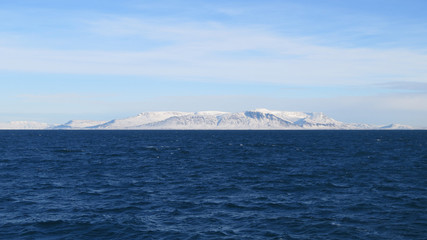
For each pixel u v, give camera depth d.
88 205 34.97
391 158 84.00
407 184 46.62
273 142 174.25
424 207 33.97
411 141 185.62
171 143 164.75
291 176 54.31
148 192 41.47
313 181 49.38
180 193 40.94
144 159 82.75
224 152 105.62
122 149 119.00
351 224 28.50
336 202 36.19
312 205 34.91
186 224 28.62
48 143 158.62
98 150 113.12
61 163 72.56
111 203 35.84
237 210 33.03
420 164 70.50
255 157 88.44
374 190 42.44
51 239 25.20
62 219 29.81
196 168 65.06
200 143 164.62
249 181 49.53
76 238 25.41
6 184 46.31
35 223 28.69
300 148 124.56
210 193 40.94
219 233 26.36
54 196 39.03
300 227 27.80
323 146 136.88
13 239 25.08
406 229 27.20
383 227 27.70
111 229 27.30
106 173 57.97
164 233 26.39
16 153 97.62
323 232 26.59
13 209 33.12
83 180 50.28
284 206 34.53
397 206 34.34
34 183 47.25
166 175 55.75
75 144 151.62
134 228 27.52
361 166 67.31
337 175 55.16
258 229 27.31
